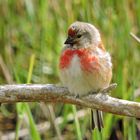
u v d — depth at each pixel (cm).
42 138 1303
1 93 944
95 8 1346
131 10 1412
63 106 1330
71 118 1304
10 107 1384
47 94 948
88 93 969
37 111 1315
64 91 950
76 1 1371
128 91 1256
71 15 1369
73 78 960
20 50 1431
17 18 1462
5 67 1348
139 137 1312
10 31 1434
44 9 1393
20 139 1291
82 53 972
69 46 989
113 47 1321
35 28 1418
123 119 1247
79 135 1115
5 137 1344
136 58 1342
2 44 1406
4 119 1373
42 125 1298
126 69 1290
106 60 977
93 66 964
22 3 1476
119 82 1252
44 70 1370
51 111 1258
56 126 1241
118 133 1316
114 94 1254
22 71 1353
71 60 966
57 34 1404
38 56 1384
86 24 1005
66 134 1319
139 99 1238
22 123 1294
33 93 945
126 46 1312
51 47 1398
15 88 944
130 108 926
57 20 1409
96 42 994
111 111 937
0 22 1430
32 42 1413
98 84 968
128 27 1321
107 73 977
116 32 1333
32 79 1339
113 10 1352
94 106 947
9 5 1443
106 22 1350
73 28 995
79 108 1309
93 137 1074
